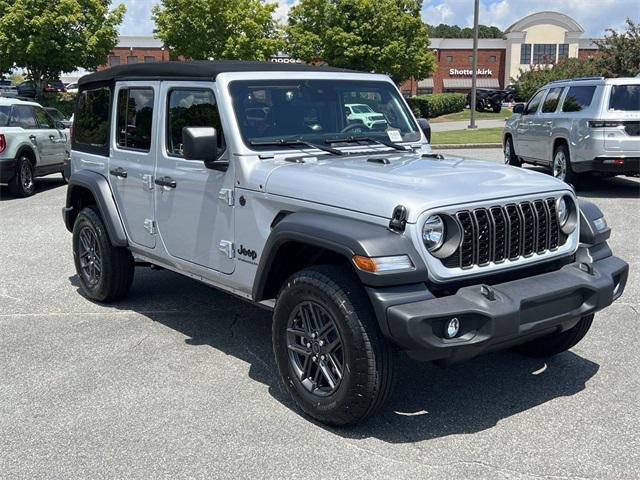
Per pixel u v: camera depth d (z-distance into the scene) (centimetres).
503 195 400
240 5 3331
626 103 1148
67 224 677
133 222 583
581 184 1337
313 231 394
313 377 414
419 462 368
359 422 400
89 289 650
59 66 3184
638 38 2839
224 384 468
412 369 494
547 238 421
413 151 527
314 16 3741
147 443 390
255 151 467
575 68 3453
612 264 443
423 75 4116
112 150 600
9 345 543
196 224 508
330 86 523
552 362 503
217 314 616
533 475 354
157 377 480
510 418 418
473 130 2919
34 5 3042
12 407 436
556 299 399
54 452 382
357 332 373
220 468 364
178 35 3312
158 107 538
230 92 477
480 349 374
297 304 408
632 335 553
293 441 391
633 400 439
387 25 3775
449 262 380
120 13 3219
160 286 701
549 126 1305
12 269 780
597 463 365
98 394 454
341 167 448
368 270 361
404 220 369
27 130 1351
